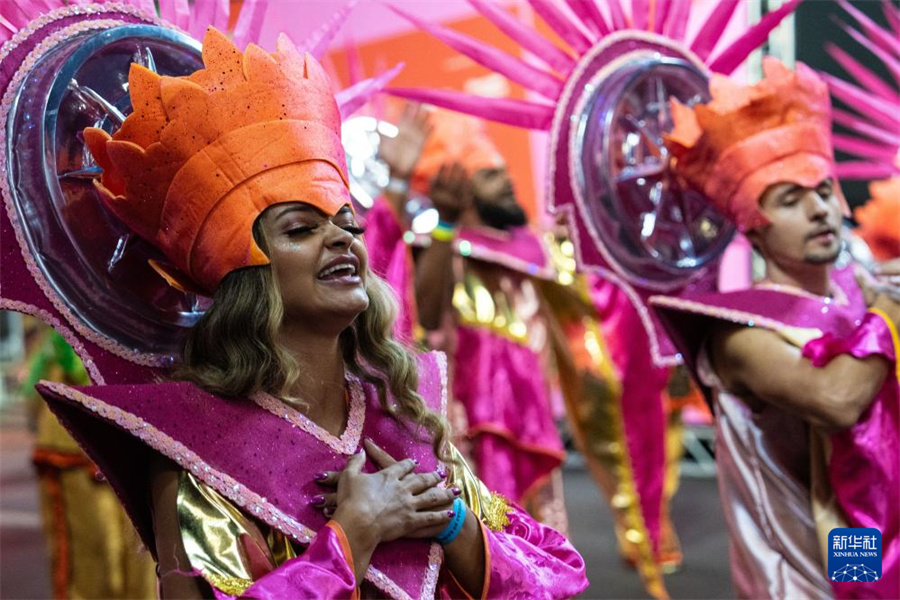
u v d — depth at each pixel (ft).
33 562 15.06
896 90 14.96
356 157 10.43
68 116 5.48
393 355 5.59
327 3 9.51
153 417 4.89
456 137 12.29
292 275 5.11
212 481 4.86
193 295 5.91
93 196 5.56
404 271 10.48
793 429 8.25
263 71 5.16
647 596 13.21
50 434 11.40
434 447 5.56
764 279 8.41
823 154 8.13
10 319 28.43
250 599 4.43
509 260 12.75
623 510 13.35
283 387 5.12
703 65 9.24
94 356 5.54
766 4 14.85
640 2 9.16
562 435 22.52
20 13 5.51
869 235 11.21
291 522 4.91
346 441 5.29
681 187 8.96
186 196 5.17
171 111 5.11
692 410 21.34
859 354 7.61
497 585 5.26
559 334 13.48
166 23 5.94
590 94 8.75
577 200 8.77
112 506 11.43
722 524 17.25
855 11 12.51
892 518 7.76
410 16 8.48
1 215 5.25
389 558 5.09
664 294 9.15
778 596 8.06
